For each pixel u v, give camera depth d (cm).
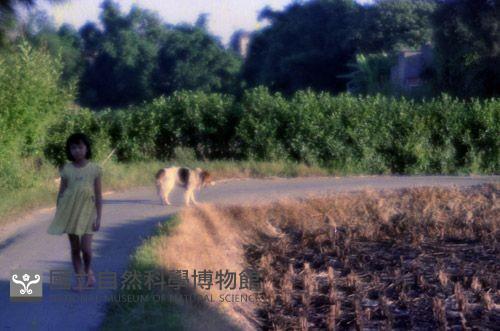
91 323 1109
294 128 3181
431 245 2122
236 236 2048
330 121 3191
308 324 1408
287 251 2022
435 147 3306
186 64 8431
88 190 1199
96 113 3300
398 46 8062
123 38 8150
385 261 1927
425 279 1748
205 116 3262
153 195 2367
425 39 8131
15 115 2248
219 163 3017
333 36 8562
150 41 8519
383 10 8250
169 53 8412
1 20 1591
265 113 3228
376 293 1639
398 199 2448
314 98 3303
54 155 2952
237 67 8912
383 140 3247
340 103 3262
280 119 3216
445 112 3303
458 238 2198
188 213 1955
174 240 1625
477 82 5400
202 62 8550
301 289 1664
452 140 3309
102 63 8181
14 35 1700
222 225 2047
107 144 3089
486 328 1427
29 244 1612
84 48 8250
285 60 8612
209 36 8700
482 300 1564
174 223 1786
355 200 2395
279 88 8850
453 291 1644
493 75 5388
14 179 2191
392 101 3344
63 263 1445
